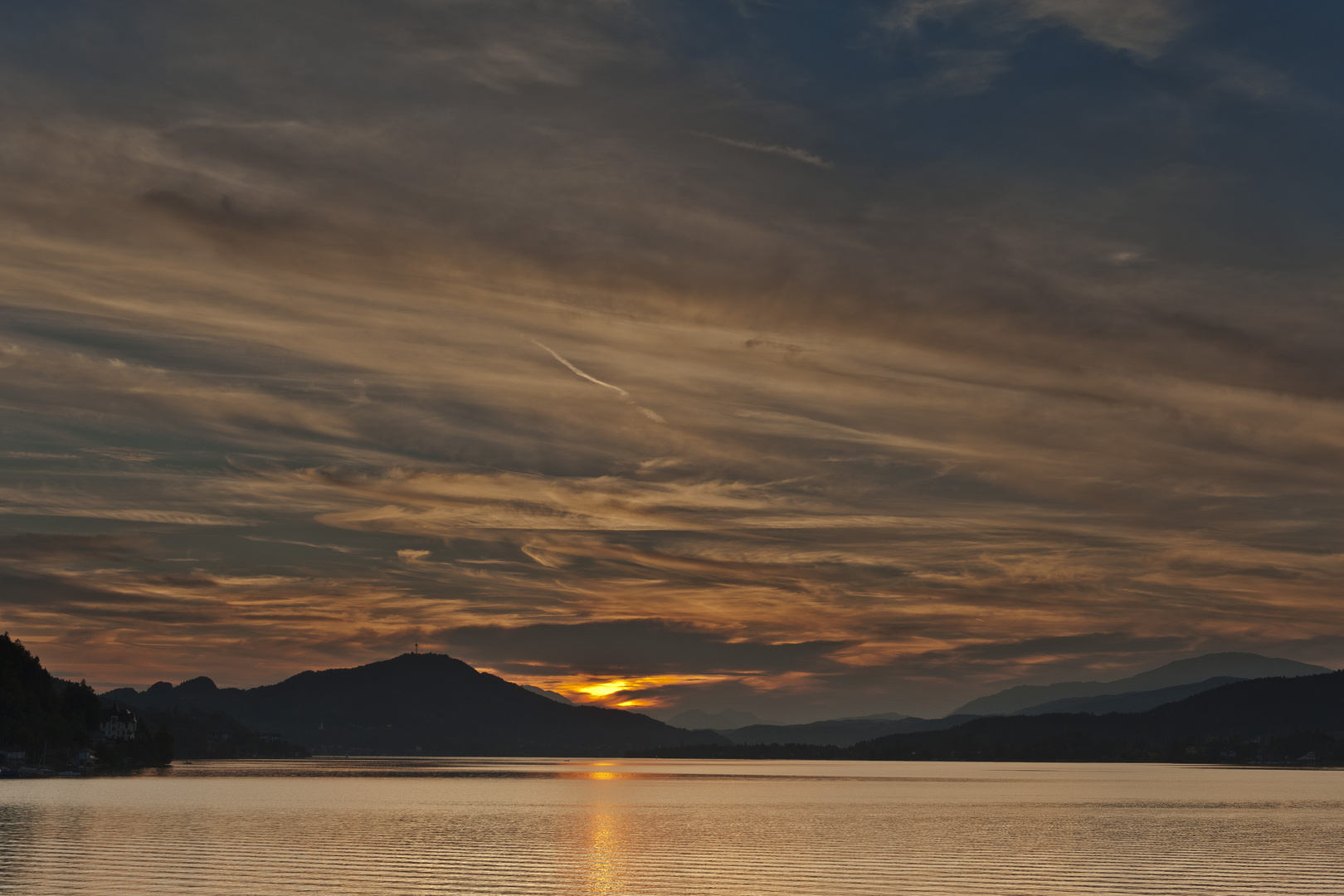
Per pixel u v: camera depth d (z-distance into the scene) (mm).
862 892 70750
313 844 96062
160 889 69312
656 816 138250
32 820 116750
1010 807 158625
